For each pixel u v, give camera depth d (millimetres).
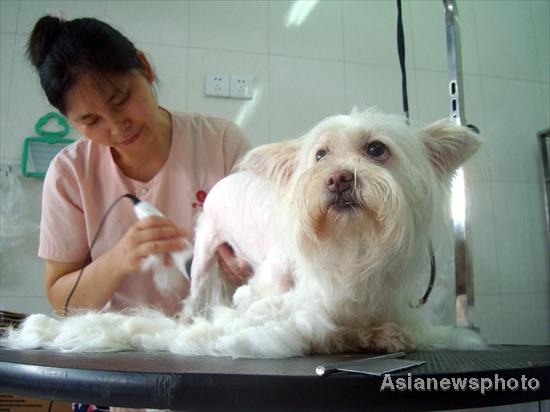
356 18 2430
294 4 2363
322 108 2332
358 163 951
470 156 1047
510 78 2584
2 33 2104
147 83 1336
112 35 1211
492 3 2635
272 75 2299
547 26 2670
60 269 1577
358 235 963
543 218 2482
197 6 2254
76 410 1603
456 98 1216
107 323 878
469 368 563
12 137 2066
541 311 2398
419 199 988
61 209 1561
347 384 499
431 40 2494
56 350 770
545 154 2496
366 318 996
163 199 1601
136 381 509
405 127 1037
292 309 965
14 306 1994
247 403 488
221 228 1395
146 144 1462
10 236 2002
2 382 585
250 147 1792
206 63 2236
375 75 2412
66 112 1224
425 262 1047
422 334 982
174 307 1554
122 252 1322
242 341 757
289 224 1034
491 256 2383
